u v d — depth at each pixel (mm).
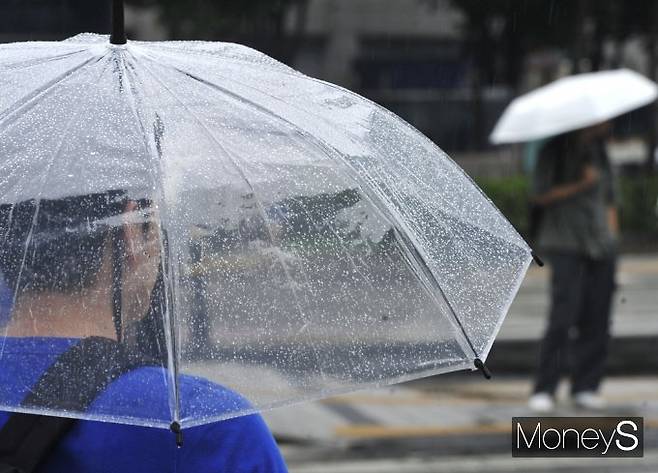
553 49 35031
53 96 2838
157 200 2682
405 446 10484
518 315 17000
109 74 2896
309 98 3133
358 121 3189
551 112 11383
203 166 2785
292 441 10695
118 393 2555
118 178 2697
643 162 32250
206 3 29375
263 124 2932
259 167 2857
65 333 2627
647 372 14070
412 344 2910
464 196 3316
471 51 39062
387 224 2975
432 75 42188
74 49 3018
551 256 11406
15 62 2963
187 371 2592
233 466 2756
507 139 11656
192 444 2742
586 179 11211
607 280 11477
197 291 2680
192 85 2941
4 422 2811
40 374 2588
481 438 10789
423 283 2977
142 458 2725
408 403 12242
